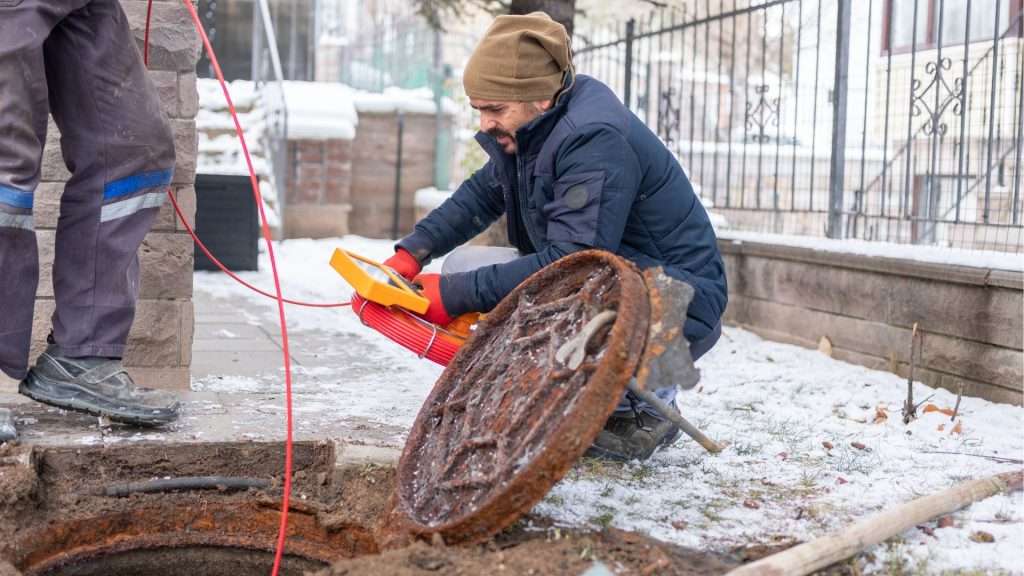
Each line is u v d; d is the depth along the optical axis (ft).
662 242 10.73
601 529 9.31
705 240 10.91
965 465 11.90
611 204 9.89
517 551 8.43
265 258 34.83
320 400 14.03
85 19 10.96
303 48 49.29
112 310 11.36
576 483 10.64
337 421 12.71
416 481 9.53
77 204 11.26
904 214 19.53
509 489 8.27
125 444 10.97
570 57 10.38
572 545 8.71
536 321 9.77
